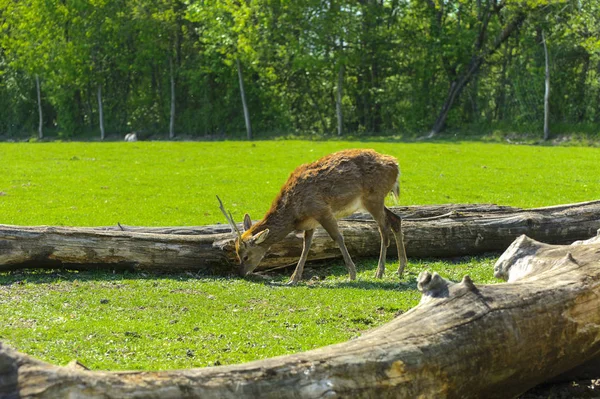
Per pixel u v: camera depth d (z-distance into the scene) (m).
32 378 4.41
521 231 13.26
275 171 28.45
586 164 29.78
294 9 50.28
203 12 52.28
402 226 13.12
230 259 11.97
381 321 9.11
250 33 51.22
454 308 5.97
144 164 31.53
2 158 34.34
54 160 33.47
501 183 24.17
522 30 49.34
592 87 47.16
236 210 19.61
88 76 59.97
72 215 18.78
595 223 13.49
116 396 4.51
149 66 60.09
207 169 29.38
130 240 11.72
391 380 5.26
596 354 6.91
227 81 58.84
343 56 50.97
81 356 7.45
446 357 5.59
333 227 11.66
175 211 19.53
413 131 53.25
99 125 66.12
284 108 57.72
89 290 10.61
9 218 18.23
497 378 6.00
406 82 53.59
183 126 62.16
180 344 7.93
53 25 58.84
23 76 65.44
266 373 4.90
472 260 13.22
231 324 8.86
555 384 7.08
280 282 11.70
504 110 51.28
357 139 50.31
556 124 47.28
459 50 50.22
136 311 9.47
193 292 10.63
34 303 9.74
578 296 6.59
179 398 4.63
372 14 52.09
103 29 58.69
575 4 46.56
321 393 4.96
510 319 6.06
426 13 51.72
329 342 8.10
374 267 12.88
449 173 26.97
